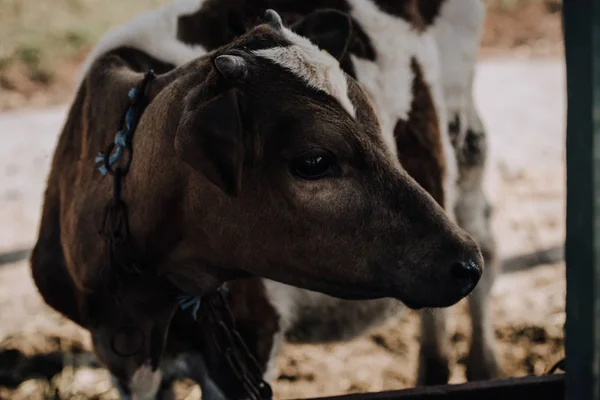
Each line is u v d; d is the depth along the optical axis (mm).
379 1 1949
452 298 1390
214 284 1522
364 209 1390
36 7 5809
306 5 1849
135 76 1608
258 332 1792
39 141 4066
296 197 1389
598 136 1196
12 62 5160
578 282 1238
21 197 3488
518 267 2902
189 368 1778
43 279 1751
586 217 1217
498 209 3268
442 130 2053
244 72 1372
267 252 1431
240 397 1746
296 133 1364
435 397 1422
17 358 2441
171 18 1806
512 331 2523
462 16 2133
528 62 5234
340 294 1442
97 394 2285
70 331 2582
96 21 5762
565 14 1213
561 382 1433
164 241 1488
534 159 3736
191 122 1315
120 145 1505
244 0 1812
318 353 2449
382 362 2408
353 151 1376
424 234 1389
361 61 1882
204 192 1421
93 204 1553
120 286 1542
